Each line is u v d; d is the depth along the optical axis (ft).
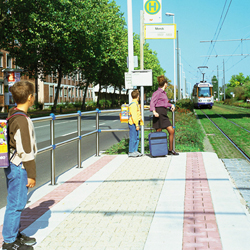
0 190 21.39
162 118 28.48
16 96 11.44
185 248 11.30
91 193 18.33
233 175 23.16
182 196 17.26
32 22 90.27
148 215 14.64
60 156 33.09
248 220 13.78
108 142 43.68
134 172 23.16
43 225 13.80
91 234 12.78
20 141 10.98
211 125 67.87
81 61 120.47
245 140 44.37
